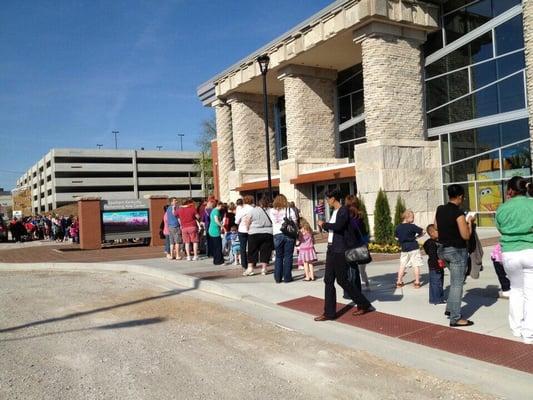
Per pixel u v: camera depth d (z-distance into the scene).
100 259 17.23
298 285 9.78
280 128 33.44
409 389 4.59
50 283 12.16
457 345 5.56
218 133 34.19
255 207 11.22
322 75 27.05
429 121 22.06
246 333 6.73
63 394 4.69
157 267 13.38
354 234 6.95
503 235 5.61
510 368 4.78
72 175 103.50
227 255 15.09
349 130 27.27
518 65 18.30
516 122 18.41
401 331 6.27
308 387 4.72
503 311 6.87
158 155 112.12
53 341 6.62
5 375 5.27
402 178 19.58
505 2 18.80
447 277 9.62
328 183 25.06
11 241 38.72
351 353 5.69
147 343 6.39
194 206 14.96
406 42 21.11
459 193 6.21
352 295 7.14
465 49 20.39
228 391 4.67
